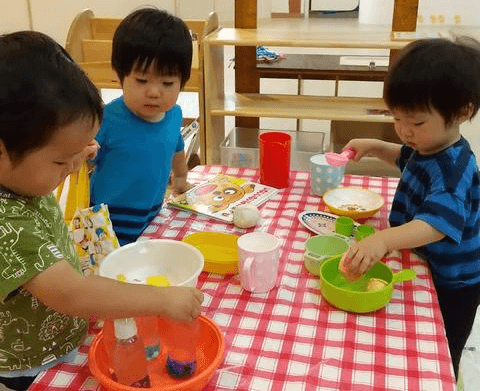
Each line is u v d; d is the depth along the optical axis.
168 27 1.25
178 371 0.82
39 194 0.77
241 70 2.70
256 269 1.01
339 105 2.55
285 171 1.49
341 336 0.92
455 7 3.95
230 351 0.88
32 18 4.41
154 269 1.05
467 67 1.04
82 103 0.71
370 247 1.01
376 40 2.24
